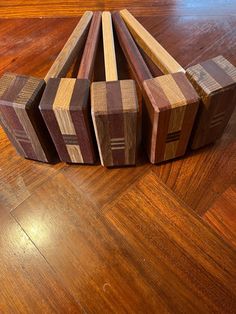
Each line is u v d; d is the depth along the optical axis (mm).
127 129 522
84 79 538
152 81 521
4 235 553
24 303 479
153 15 900
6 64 801
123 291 483
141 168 627
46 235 549
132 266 507
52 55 814
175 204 573
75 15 906
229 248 519
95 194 596
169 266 503
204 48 817
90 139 562
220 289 478
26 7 936
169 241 530
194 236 534
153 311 464
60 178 624
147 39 703
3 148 673
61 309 472
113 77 591
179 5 925
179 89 506
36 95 521
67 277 501
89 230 550
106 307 470
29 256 526
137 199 583
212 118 563
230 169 618
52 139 573
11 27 887
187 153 646
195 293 476
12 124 550
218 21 881
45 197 597
